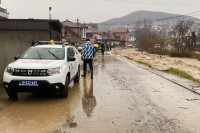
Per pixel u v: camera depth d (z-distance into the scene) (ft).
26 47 41.45
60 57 25.41
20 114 18.10
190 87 29.22
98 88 28.60
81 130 14.78
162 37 140.67
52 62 23.27
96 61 71.41
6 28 58.49
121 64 61.52
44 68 21.85
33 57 25.12
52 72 21.97
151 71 45.93
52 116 17.61
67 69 24.12
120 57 94.48
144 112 18.79
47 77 21.56
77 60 32.45
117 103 21.54
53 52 26.14
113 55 110.93
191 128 15.31
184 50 100.53
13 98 23.34
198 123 16.30
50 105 20.75
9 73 22.07
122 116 17.70
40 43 30.30
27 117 17.37
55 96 24.34
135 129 15.02
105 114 18.16
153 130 14.87
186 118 17.38
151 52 132.36
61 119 16.90
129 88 28.71
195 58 93.76
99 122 16.31
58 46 27.78
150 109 19.66
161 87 29.63
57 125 15.67
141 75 40.55
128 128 15.19
